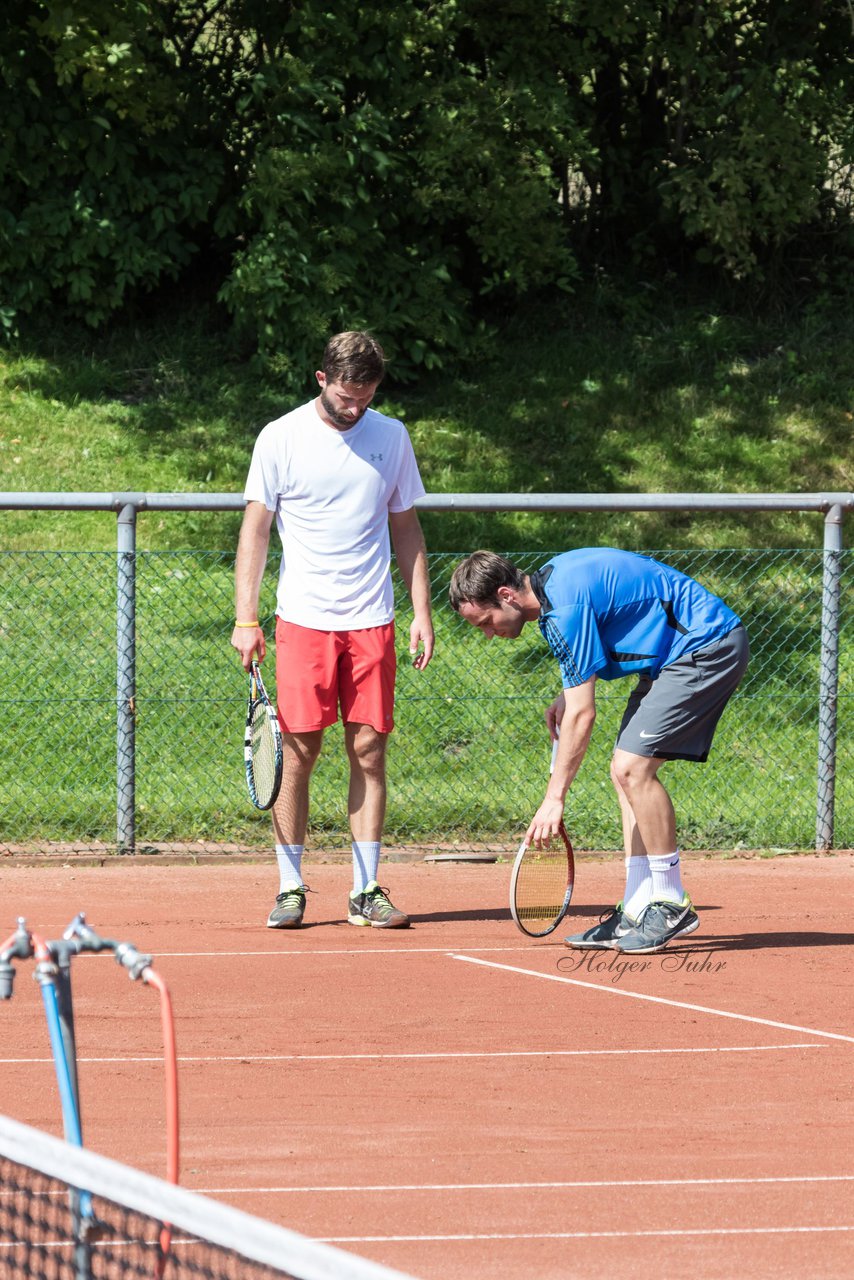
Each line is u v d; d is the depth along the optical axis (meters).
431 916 22.25
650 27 47.72
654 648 19.14
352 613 21.03
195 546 38.06
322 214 45.75
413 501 21.66
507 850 27.16
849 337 50.94
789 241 52.84
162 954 19.61
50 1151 6.50
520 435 45.16
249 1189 11.80
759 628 35.47
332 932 21.08
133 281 45.84
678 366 48.84
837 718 28.94
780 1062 15.43
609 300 51.56
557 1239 10.93
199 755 29.44
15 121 44.38
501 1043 15.96
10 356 46.06
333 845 27.11
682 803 29.39
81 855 25.70
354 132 45.22
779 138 48.66
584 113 50.31
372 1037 16.12
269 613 34.16
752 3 50.31
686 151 50.66
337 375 20.36
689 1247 10.83
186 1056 15.33
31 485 40.12
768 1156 12.74
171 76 46.78
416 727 30.77
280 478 20.97
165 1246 7.60
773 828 28.48
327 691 21.09
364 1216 11.30
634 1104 14.06
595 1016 17.06
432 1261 10.52
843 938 21.05
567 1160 12.56
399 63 46.16
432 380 47.78
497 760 30.11
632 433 45.62
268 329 45.16
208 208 47.56
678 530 41.34
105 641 32.78
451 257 47.84
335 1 45.81
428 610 21.80
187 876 24.80
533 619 18.92
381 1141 12.96
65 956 8.18
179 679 31.42
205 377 46.12
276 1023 16.59
